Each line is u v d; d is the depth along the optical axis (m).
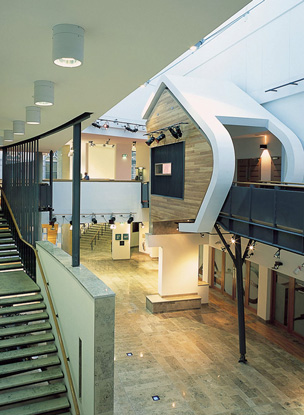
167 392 8.77
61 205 16.75
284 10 11.60
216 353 10.90
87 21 2.71
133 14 2.60
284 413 8.00
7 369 7.21
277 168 13.78
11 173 13.27
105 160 28.08
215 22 2.73
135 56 3.52
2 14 2.62
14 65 3.82
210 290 17.64
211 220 10.69
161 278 14.85
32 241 10.31
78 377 6.63
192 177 11.52
